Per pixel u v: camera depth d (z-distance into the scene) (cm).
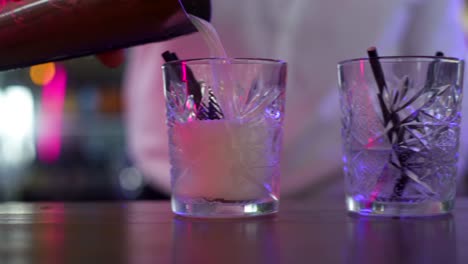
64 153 181
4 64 55
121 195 177
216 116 49
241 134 49
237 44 87
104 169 181
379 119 49
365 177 50
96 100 180
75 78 179
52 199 178
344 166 52
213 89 49
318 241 42
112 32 51
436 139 49
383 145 49
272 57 88
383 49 87
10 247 41
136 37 52
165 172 94
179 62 50
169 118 51
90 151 181
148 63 95
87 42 52
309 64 88
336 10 86
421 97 48
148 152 97
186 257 38
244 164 49
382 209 49
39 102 181
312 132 89
